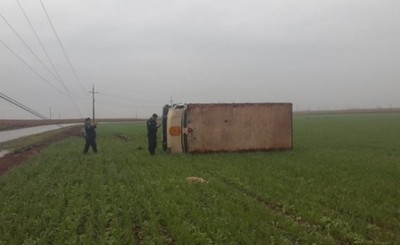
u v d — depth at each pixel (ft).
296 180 56.24
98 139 148.36
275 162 75.20
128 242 31.89
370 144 115.44
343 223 35.22
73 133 207.31
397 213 39.58
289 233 33.55
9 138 190.08
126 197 45.55
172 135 94.53
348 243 31.99
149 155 90.38
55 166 72.49
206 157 86.12
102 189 50.34
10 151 119.14
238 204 42.75
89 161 80.43
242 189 52.54
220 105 95.35
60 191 49.49
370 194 47.44
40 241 31.71
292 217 39.17
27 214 40.04
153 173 63.46
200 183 54.19
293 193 48.26
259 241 30.86
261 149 96.94
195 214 38.19
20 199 46.26
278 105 97.96
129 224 35.60
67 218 37.09
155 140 91.56
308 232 33.71
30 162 81.05
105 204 42.73
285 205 41.63
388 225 35.73
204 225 34.91
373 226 35.12
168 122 94.94
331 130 185.98
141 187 51.31
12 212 41.09
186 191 48.96
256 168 68.44
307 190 49.52
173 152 94.38
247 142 96.53
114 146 114.83
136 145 118.11
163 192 48.01
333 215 38.27
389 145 112.57
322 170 65.00
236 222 35.53
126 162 78.43
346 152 93.45
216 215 38.14
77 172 65.82
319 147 106.93
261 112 97.14
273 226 35.09
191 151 94.02
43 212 39.81
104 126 292.61
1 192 50.72
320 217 37.24
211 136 94.94
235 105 96.02
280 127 98.07
